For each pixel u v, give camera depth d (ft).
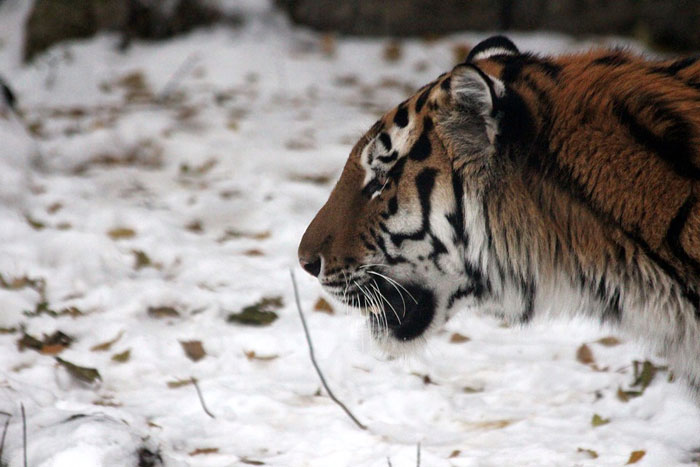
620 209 20.25
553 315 22.36
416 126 22.43
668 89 20.59
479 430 25.03
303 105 61.21
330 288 24.26
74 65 69.21
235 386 27.35
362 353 29.53
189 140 51.49
